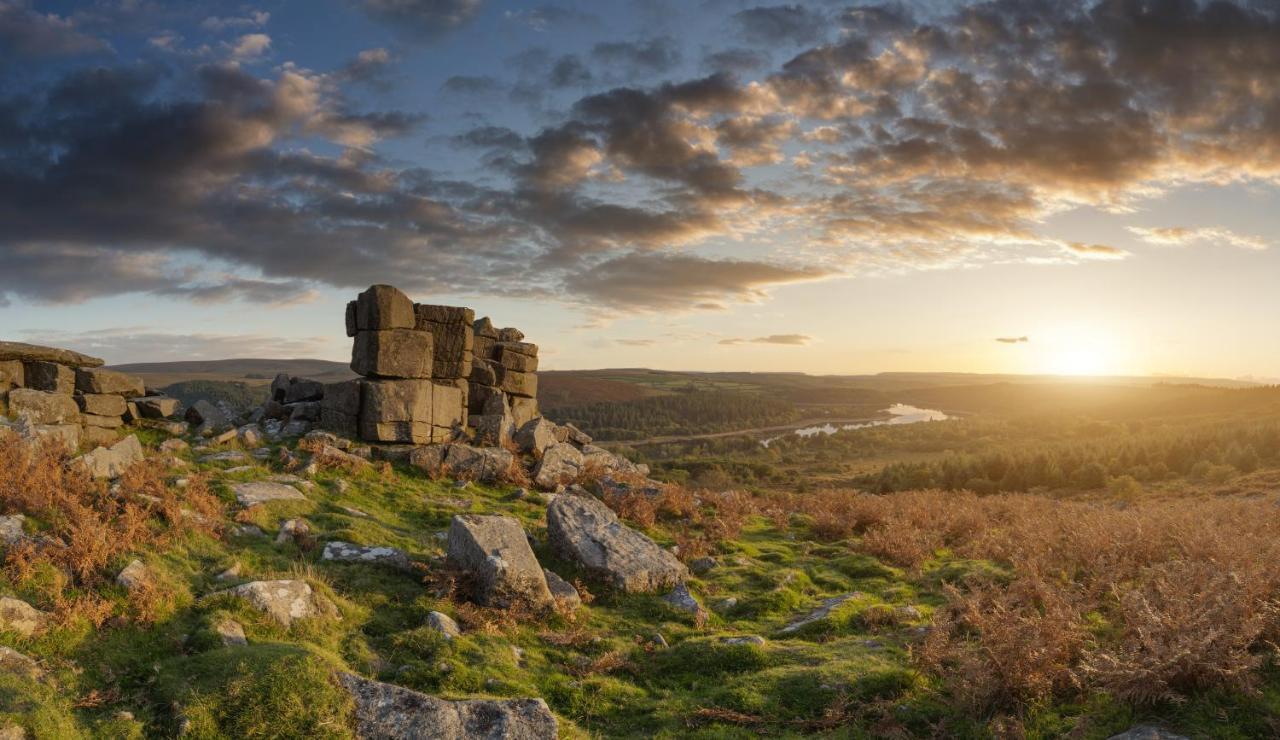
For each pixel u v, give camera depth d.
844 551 18.45
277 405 24.53
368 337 23.00
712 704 9.62
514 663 10.48
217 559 11.99
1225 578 9.47
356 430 22.59
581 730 9.00
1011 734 7.90
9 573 9.29
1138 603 9.34
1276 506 18.95
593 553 14.62
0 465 12.50
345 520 15.27
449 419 23.94
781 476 106.69
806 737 8.64
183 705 7.81
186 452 18.69
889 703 9.02
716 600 14.30
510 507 18.97
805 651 11.11
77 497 12.20
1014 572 14.98
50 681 7.79
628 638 12.08
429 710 8.18
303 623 10.30
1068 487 69.00
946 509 22.20
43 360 19.06
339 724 7.89
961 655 9.21
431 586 12.46
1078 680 8.55
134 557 10.66
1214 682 7.95
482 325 30.41
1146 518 16.19
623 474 23.73
